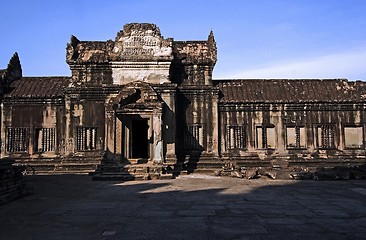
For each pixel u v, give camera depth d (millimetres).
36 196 13367
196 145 24422
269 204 11422
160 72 23844
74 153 23719
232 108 25016
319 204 11430
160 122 21484
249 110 25125
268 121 25125
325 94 25766
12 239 7492
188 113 24594
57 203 11766
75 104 24047
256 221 8969
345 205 11250
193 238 7453
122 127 22297
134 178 19250
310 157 24875
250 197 12938
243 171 20719
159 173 19938
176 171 21953
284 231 7988
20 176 13805
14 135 24500
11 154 24375
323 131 25234
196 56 25875
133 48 23766
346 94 25766
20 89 25250
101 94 23922
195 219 9203
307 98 25344
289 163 24375
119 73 23750
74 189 15453
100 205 11328
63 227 8477
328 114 25359
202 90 24641
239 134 24953
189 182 18016
